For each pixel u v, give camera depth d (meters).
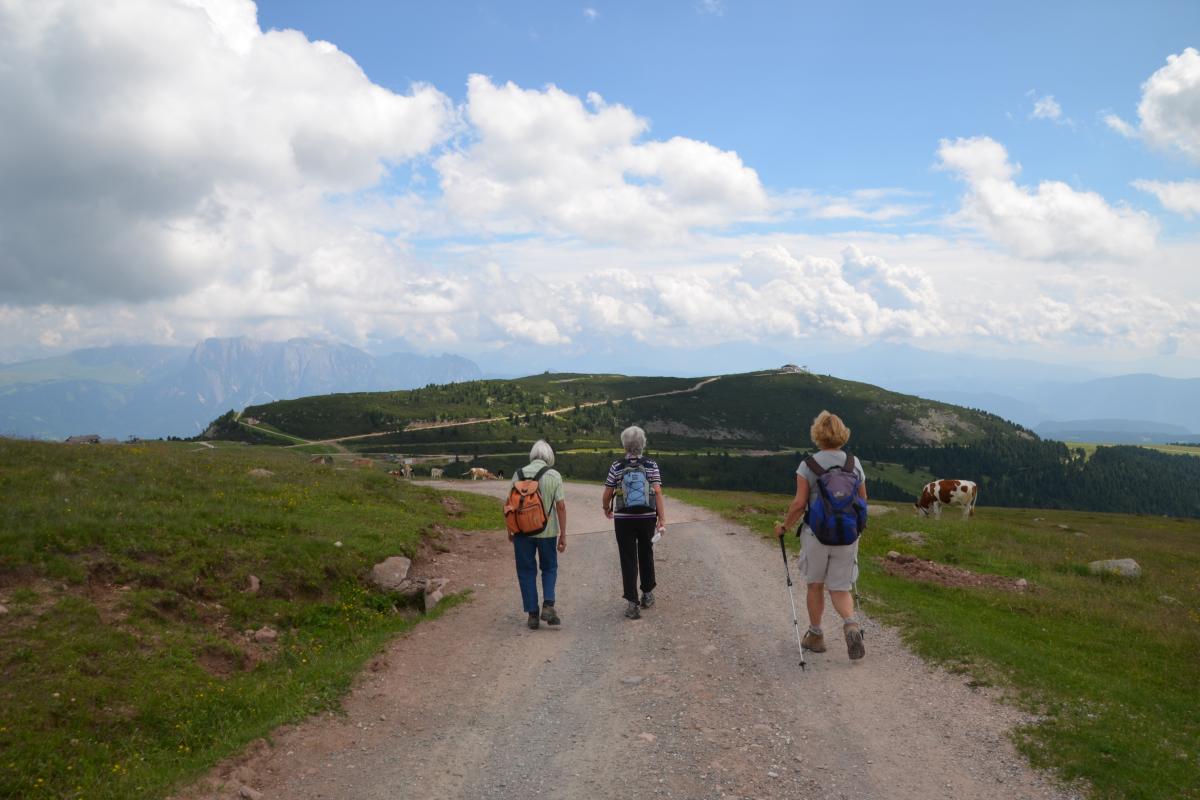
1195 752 6.26
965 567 20.02
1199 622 14.95
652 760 6.27
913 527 26.12
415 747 6.76
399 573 13.32
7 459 15.80
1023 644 10.98
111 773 6.36
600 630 10.66
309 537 13.62
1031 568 20.44
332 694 8.09
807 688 7.93
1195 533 51.75
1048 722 6.77
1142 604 16.64
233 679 8.75
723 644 9.70
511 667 9.10
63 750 6.60
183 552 11.37
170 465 18.56
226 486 16.97
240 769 6.27
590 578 14.49
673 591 13.01
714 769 6.05
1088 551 24.39
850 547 8.48
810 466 8.50
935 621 10.49
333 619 11.40
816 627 9.02
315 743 6.89
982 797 5.48
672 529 21.06
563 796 5.68
